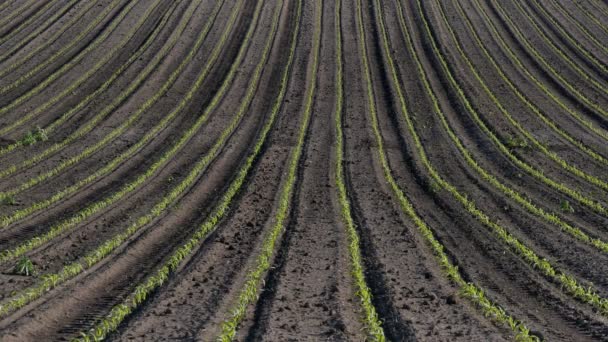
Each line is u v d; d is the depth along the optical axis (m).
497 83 72.50
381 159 52.31
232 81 72.38
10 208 39.44
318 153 53.12
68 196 41.94
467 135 59.34
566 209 41.72
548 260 32.53
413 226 37.47
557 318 25.36
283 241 33.97
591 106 66.50
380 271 29.28
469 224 38.25
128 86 69.12
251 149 53.97
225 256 31.36
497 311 24.47
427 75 74.75
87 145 53.81
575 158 53.34
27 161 49.09
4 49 78.50
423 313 24.33
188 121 61.38
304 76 74.00
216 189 44.44
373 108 65.56
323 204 41.16
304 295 26.00
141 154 52.00
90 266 29.91
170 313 24.11
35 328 23.12
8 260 30.77
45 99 65.19
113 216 37.81
